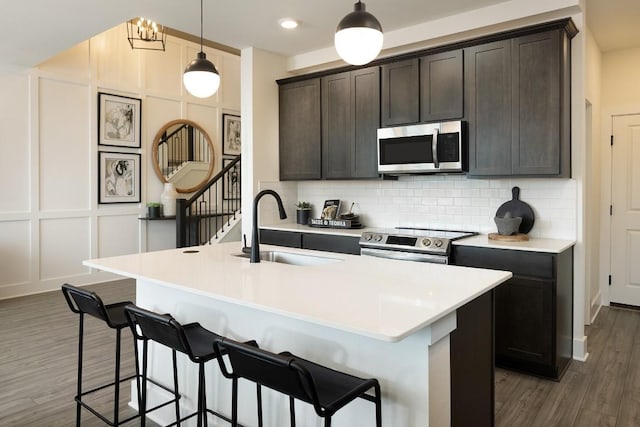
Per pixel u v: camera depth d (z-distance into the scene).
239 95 7.43
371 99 4.18
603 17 3.83
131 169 6.08
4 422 2.50
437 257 3.41
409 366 1.62
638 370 3.21
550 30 3.22
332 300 1.71
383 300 1.70
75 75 5.52
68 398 2.78
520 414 2.60
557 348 3.03
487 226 3.89
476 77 3.55
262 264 2.51
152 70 6.27
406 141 3.88
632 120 4.71
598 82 4.67
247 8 3.61
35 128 5.21
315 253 2.87
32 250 5.25
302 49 4.70
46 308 4.68
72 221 5.57
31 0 3.29
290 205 5.14
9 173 5.05
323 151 4.58
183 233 5.49
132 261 2.63
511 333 3.17
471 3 3.53
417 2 3.50
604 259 4.95
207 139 6.90
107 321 2.16
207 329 2.33
